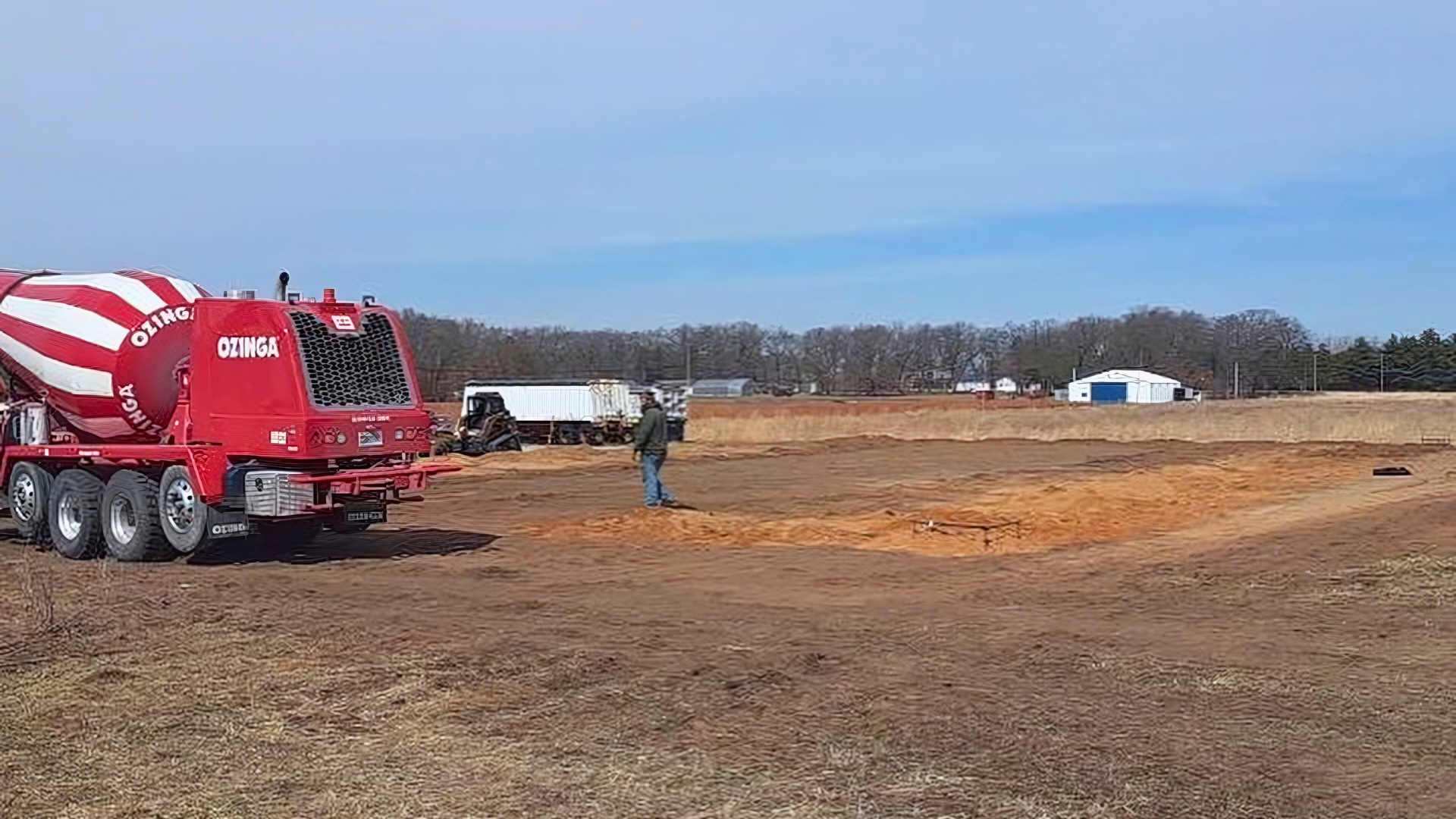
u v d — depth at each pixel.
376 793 6.90
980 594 13.66
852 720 8.30
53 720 8.38
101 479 17.25
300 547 17.75
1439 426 53.72
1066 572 15.23
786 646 10.60
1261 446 45.03
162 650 10.48
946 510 22.69
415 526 20.81
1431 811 6.57
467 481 31.55
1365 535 17.19
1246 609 12.41
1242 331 130.62
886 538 18.62
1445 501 21.44
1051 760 7.40
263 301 15.74
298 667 9.84
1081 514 21.56
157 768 7.36
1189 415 68.38
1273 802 6.67
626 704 8.70
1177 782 6.99
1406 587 13.25
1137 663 9.91
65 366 17.28
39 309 17.59
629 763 7.39
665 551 17.39
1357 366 126.44
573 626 11.58
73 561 16.88
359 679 9.42
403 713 8.52
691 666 9.83
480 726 8.20
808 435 55.50
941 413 70.06
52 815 6.59
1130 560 16.16
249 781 7.12
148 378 16.92
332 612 12.35
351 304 16.14
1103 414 71.12
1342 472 31.52
